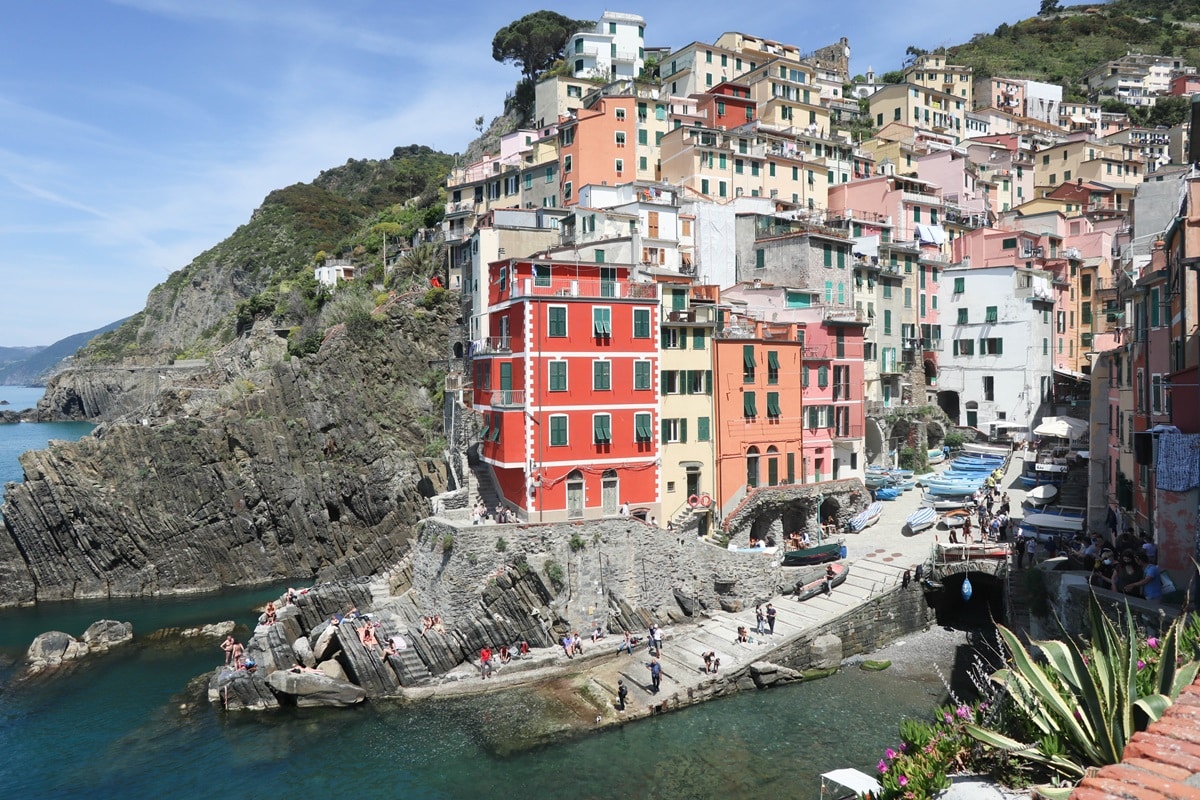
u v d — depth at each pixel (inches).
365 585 2372.0
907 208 4097.0
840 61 7012.8
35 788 1605.6
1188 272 1497.3
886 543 2495.1
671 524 2418.8
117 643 2464.3
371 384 3518.7
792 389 2714.1
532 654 2031.3
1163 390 1617.9
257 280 7288.4
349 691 1907.0
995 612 2278.5
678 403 2485.2
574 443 2272.4
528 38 6161.4
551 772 1560.0
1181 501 1445.6
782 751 1592.0
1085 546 1860.2
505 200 4335.6
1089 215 4510.3
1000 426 3358.8
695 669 1891.0
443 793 1512.1
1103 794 418.0
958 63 7819.9
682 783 1494.8
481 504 2389.3
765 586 2244.1
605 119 3964.1
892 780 594.6
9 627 2733.8
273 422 3405.5
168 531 3245.6
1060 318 3860.7
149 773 1646.2
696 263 3383.4
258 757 1688.0
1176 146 5255.9
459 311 3654.0
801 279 3211.1
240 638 2500.0
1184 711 500.4
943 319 3774.6
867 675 1939.0
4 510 3176.7
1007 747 563.5
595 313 2295.8
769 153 4234.7
